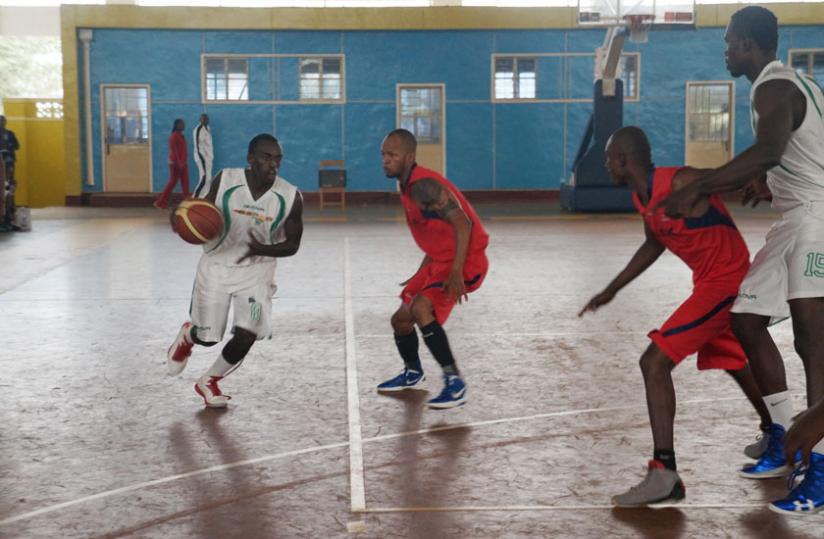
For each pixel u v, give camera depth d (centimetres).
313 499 391
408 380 582
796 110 372
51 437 481
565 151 2541
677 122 2531
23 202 2672
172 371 554
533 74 2519
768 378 397
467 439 475
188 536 352
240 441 473
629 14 1923
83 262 1272
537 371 627
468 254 533
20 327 794
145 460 443
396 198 2536
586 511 376
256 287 532
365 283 1061
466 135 2534
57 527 361
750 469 413
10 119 2639
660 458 379
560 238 1573
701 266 400
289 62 2500
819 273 378
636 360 659
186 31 2477
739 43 381
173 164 2322
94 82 2478
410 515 372
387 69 2509
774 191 396
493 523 364
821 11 2470
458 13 2480
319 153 2527
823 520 364
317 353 688
